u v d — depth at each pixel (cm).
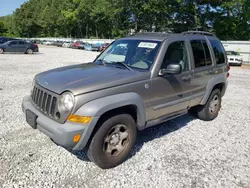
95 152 294
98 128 291
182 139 411
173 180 292
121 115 308
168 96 368
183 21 3931
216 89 505
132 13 4781
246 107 630
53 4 7169
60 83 296
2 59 1609
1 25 8638
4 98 611
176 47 386
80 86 278
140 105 321
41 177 285
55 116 282
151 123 356
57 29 7281
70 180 283
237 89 874
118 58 389
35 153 338
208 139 415
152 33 423
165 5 3922
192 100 429
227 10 3334
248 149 382
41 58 1797
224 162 339
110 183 282
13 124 436
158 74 345
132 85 312
